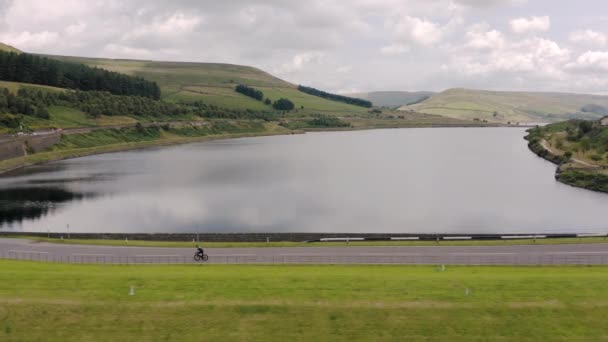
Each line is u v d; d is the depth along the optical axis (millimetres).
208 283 55844
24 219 114938
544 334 47125
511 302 51344
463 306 50625
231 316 49125
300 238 90375
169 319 48594
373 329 47688
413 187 158750
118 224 112125
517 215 121375
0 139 193125
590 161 180500
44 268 63812
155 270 63531
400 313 49656
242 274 59969
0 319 47938
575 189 152750
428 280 56906
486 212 124875
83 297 51844
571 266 65688
